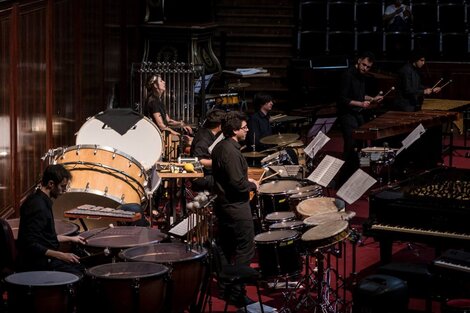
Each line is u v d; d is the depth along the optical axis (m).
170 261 8.66
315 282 9.84
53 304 8.13
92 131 12.31
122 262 8.67
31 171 13.18
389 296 8.83
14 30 12.38
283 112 20.77
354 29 22.72
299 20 22.66
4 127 12.11
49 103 13.94
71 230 9.78
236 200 10.43
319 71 21.00
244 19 22.98
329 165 10.68
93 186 11.01
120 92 18.83
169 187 13.39
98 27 16.92
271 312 9.75
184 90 17.42
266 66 22.36
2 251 8.81
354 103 15.72
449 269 8.85
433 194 10.25
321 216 10.06
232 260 10.89
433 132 17.03
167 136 14.88
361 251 12.48
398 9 22.56
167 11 20.70
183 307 8.91
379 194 10.42
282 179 12.14
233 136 10.45
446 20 22.81
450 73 21.08
